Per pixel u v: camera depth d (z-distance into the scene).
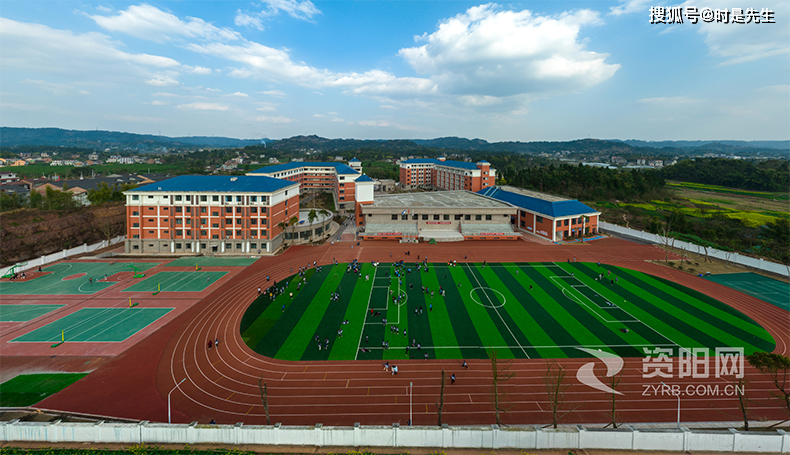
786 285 81.00
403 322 63.94
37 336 58.84
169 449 33.62
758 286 80.56
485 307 70.06
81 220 125.69
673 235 122.31
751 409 41.66
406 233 128.25
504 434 34.16
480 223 135.00
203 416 40.94
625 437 34.03
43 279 85.81
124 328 61.91
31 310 68.69
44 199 134.25
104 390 45.34
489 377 48.22
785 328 61.28
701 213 158.25
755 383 46.41
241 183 113.06
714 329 61.09
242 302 72.94
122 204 145.50
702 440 33.72
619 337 58.50
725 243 114.19
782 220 115.88
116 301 73.25
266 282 84.50
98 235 124.44
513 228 141.88
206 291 78.94
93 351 54.72
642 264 97.25
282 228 119.38
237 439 34.75
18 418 39.66
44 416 40.19
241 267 96.12
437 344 56.59
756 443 33.19
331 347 55.97
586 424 39.41
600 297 74.81
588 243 121.00
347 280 85.06
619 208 177.38
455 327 62.06
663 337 58.47
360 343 57.12
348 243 121.38
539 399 43.69
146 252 110.25
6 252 98.56
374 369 50.28
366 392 45.28
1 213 113.62
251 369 50.31
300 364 51.56
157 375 48.78
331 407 42.50
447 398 44.00
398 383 47.09
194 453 32.97
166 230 110.06
